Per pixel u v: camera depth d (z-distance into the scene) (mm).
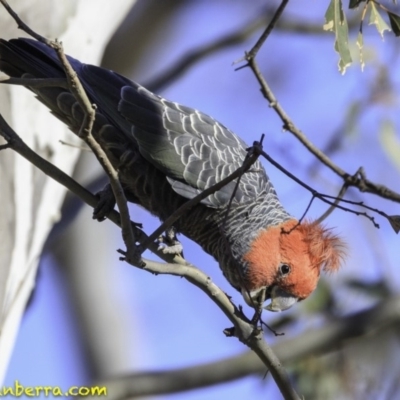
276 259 10891
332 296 14656
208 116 11227
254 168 11305
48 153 11125
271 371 9109
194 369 13688
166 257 9750
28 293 11133
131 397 13477
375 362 14359
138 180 10695
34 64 9914
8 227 10227
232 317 9062
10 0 10883
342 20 8727
